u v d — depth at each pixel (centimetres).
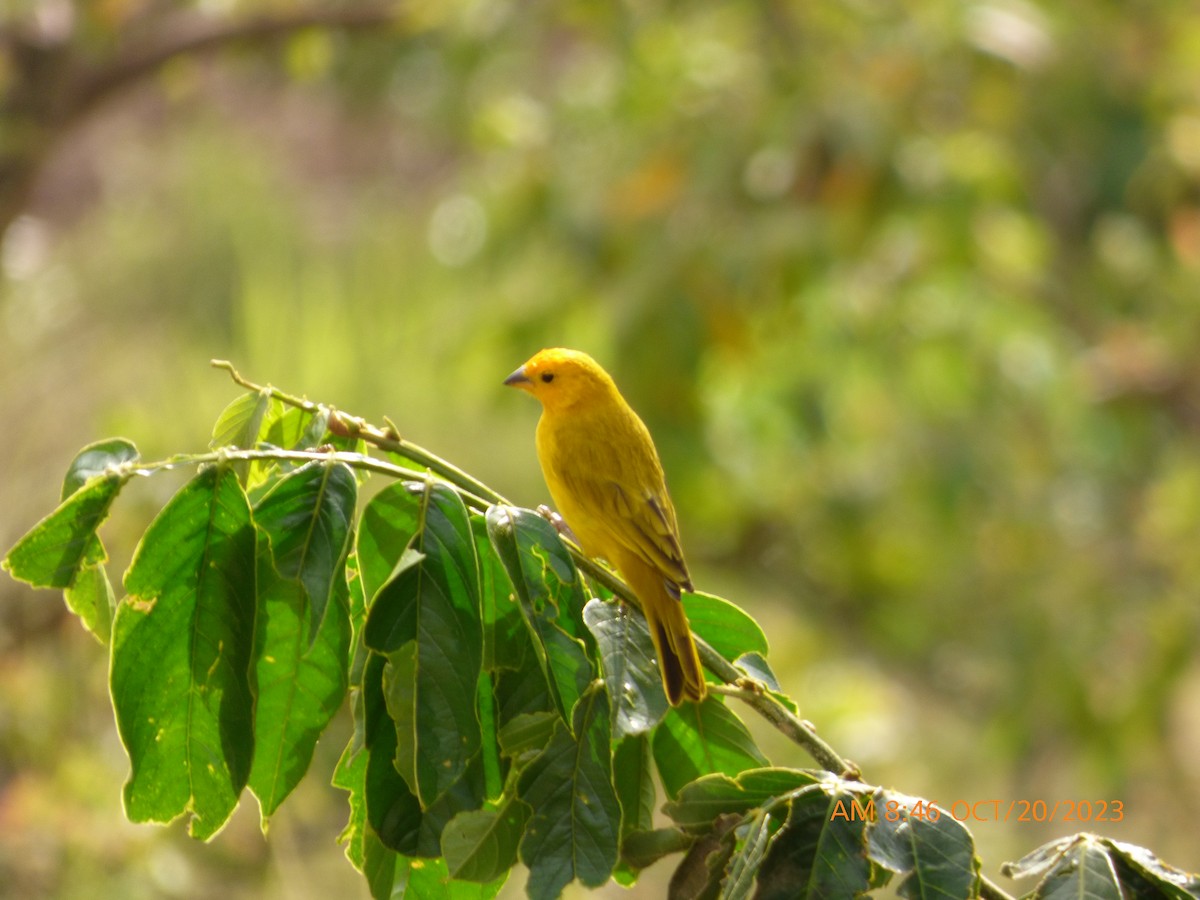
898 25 1453
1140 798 1612
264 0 1513
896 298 1380
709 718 455
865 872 370
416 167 2300
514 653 408
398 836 391
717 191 1346
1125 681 1538
